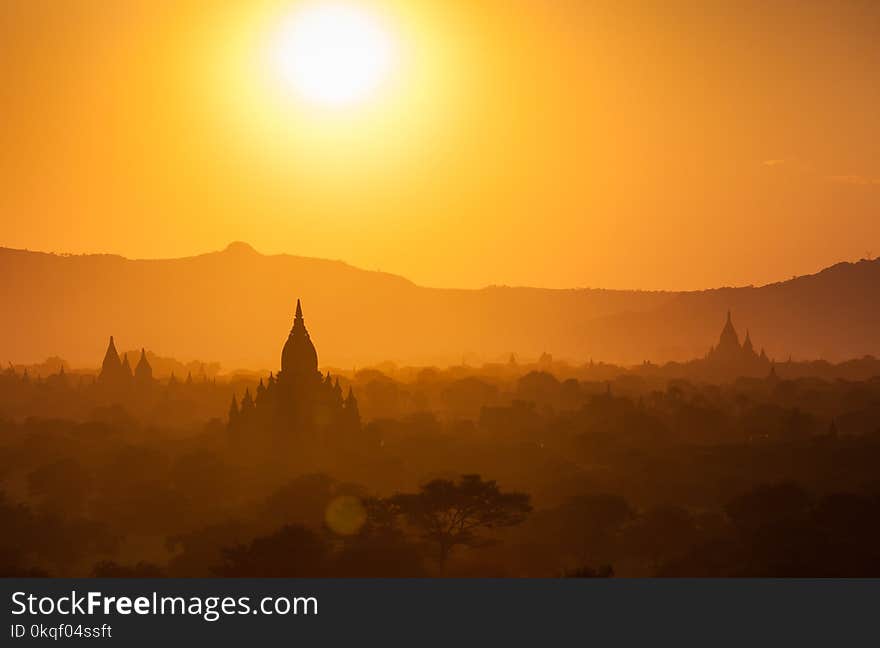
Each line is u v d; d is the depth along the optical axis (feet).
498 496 440.04
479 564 438.81
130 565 473.26
